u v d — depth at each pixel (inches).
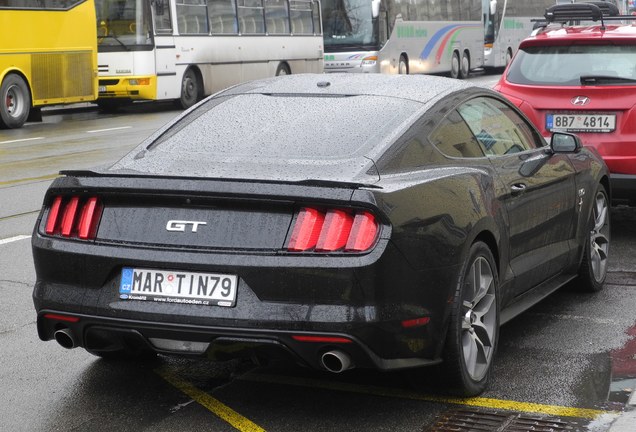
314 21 1296.8
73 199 204.2
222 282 189.0
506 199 229.3
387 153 205.6
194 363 237.1
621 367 230.5
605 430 192.5
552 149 263.0
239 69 1153.4
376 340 185.9
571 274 285.0
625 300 291.0
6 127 872.3
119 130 845.2
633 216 422.3
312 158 205.9
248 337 186.5
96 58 938.1
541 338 254.4
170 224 194.7
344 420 199.5
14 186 533.6
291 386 219.8
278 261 185.6
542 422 197.2
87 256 197.9
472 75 1852.9
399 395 213.3
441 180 205.8
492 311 220.7
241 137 219.0
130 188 196.4
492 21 1839.3
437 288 197.2
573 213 276.4
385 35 1334.9
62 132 833.5
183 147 219.1
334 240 184.5
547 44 374.6
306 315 183.8
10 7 850.8
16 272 333.1
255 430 194.9
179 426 197.3
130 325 193.6
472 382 210.1
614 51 364.8
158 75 1026.1
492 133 242.1
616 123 354.6
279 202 187.9
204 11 1098.1
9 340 255.8
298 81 246.4
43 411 206.2
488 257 217.3
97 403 210.8
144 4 1010.1
